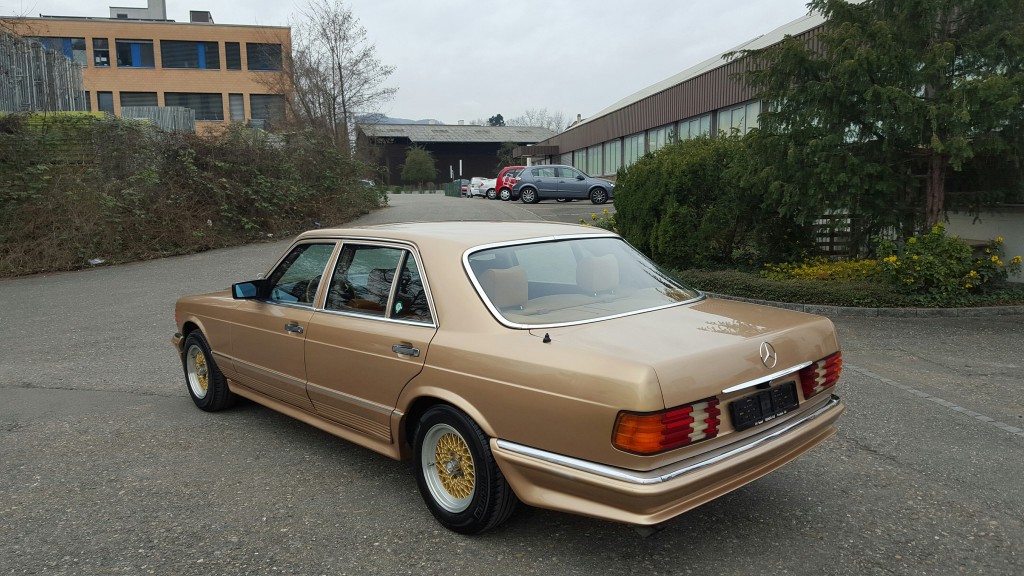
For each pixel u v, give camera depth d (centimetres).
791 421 342
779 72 1052
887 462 446
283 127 2927
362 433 416
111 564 339
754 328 344
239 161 1853
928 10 945
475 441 337
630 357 296
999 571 317
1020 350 742
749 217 1228
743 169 1116
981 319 900
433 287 368
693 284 1129
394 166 8325
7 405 605
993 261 979
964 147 882
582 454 298
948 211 1125
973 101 889
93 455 482
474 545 351
